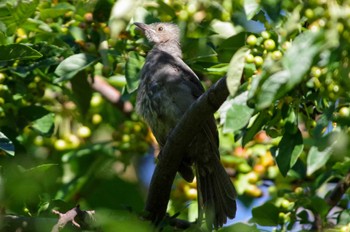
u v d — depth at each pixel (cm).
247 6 1029
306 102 1076
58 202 1036
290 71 802
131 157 1459
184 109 1294
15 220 969
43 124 1293
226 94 1009
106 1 1262
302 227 1179
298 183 1359
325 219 1170
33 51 1114
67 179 1451
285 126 1048
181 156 1102
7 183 888
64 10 1253
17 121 1290
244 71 998
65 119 1422
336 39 805
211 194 1234
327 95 941
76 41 1286
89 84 1353
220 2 1220
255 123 1048
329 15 822
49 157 1437
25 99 1327
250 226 978
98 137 1584
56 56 1246
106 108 1535
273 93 844
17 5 1191
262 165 1370
